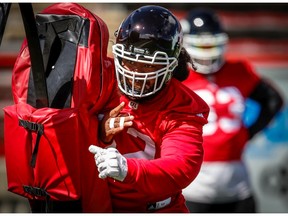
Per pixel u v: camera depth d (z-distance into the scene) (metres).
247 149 19.55
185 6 21.95
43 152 9.98
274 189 19.58
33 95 10.39
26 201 19.56
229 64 17.03
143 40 9.65
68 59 10.23
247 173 17.14
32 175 10.21
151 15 9.81
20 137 10.17
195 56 16.75
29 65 10.50
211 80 16.83
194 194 16.75
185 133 9.86
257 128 17.42
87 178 10.07
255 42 21.77
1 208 19.41
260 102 17.33
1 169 19.28
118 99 10.23
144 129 10.02
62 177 10.01
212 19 16.92
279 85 20.78
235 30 21.97
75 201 10.24
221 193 16.75
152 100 10.02
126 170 9.12
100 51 10.18
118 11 20.77
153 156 10.15
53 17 10.48
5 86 19.38
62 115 9.88
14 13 19.77
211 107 16.67
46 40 10.45
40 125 9.93
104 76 10.09
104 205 10.20
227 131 16.67
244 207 16.97
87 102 10.01
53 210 10.35
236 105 16.78
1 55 19.36
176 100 10.05
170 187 9.55
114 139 10.10
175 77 10.64
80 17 10.31
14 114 10.19
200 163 9.85
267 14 22.52
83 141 9.98
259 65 21.19
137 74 9.70
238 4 22.28
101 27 10.30
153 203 10.55
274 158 19.62
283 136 19.66
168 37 9.76
